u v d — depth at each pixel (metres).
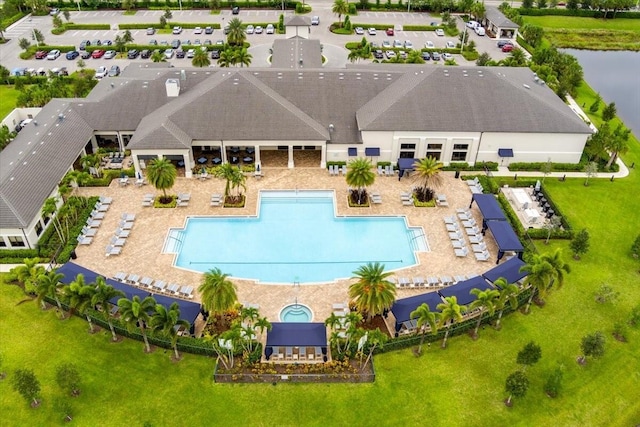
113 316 53.72
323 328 50.41
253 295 57.16
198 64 103.62
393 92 81.75
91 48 120.44
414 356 51.03
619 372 50.28
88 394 46.91
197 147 81.31
